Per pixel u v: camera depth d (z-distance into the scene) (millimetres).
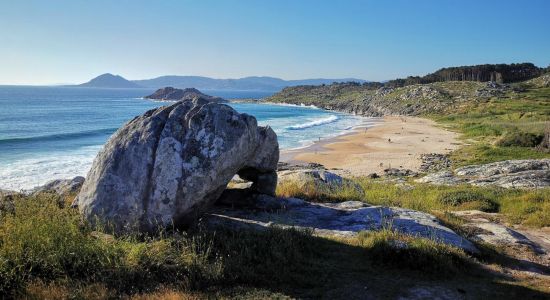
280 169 39906
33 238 7492
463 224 13164
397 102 158625
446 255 8984
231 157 9867
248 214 11828
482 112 112438
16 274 6805
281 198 13359
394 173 39094
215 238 9039
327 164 46469
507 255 10562
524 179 27109
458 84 168375
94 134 64938
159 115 10094
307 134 76750
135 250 7562
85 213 9195
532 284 8336
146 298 6496
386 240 9281
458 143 63500
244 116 10516
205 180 9461
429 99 149000
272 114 129875
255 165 12641
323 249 9234
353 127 93062
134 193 9109
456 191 20641
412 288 7602
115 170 9375
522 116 91750
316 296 7043
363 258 8891
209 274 7332
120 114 110562
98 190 9250
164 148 9406
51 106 140000
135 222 8969
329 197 15367
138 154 9422
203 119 9852
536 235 13281
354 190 17250
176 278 7219
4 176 32438
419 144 63312
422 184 27891
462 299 7309
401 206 16125
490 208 17453
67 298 6359
